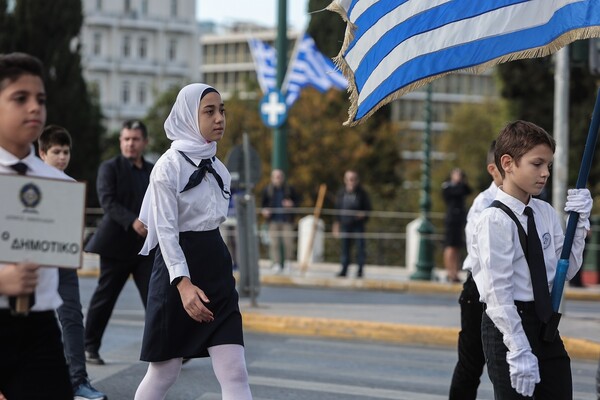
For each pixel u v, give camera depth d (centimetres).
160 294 1221
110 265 1922
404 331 2559
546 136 1071
